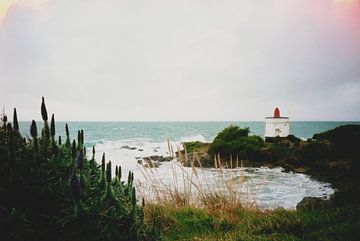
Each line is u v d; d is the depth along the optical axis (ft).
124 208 14.44
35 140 13.93
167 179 45.85
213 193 33.12
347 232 21.56
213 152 121.39
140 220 16.24
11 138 13.29
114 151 157.28
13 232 12.36
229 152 119.65
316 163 103.86
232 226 26.20
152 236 16.80
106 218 13.50
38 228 13.14
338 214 26.55
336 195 36.65
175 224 26.27
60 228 13.30
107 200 13.67
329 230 22.53
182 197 32.53
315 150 109.91
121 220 14.23
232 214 28.02
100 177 15.74
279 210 28.78
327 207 32.76
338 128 115.14
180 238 23.62
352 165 95.91
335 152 108.06
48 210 13.55
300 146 115.03
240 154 118.21
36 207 13.44
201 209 29.43
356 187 38.86
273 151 119.14
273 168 111.34
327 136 124.77
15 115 14.75
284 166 111.14
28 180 13.48
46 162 14.05
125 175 82.53
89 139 270.46
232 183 33.42
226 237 22.80
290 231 23.94
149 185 34.17
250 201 32.24
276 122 173.06
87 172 15.25
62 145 15.52
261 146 124.57
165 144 204.44
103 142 226.58
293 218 25.75
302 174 98.37
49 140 14.61
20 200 13.34
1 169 13.48
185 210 29.12
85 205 13.37
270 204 52.21
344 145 107.55
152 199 31.60
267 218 26.27
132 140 259.19
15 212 12.51
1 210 12.34
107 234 13.37
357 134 107.24
